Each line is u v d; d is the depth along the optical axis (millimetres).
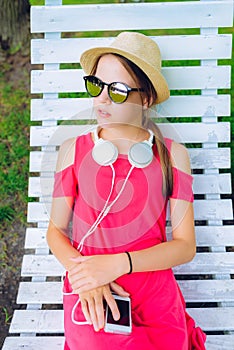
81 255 1944
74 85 2393
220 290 2299
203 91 2418
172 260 1927
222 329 2195
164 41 2359
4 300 2684
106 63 1917
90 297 1835
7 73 3709
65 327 1927
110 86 1889
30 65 3744
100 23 2342
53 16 2340
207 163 2426
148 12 2332
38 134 2424
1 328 2568
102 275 1840
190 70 2379
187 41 2359
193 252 2000
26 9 3672
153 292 1912
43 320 2209
